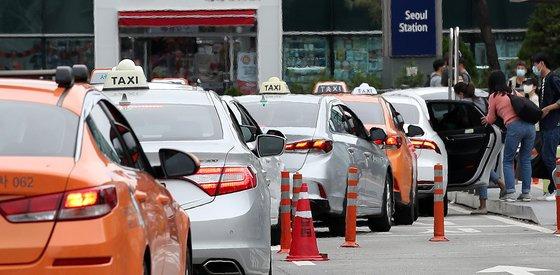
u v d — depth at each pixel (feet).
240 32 277.64
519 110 142.41
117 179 44.96
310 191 105.91
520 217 136.36
